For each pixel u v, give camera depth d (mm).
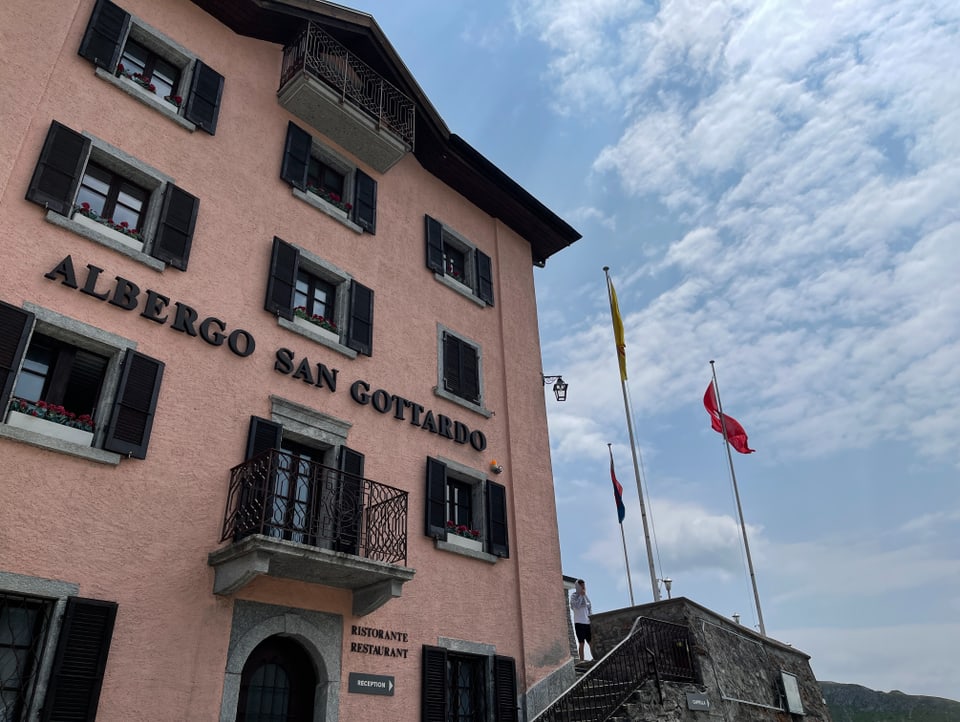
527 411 14977
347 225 12750
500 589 12422
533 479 14273
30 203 8516
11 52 8969
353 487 10461
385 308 12797
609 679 10773
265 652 9156
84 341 8516
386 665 10055
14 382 7609
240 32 12492
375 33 13500
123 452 8234
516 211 16953
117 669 7445
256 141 11844
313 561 8672
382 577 9484
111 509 8008
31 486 7480
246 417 9789
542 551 13617
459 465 12688
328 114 12742
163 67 11289
